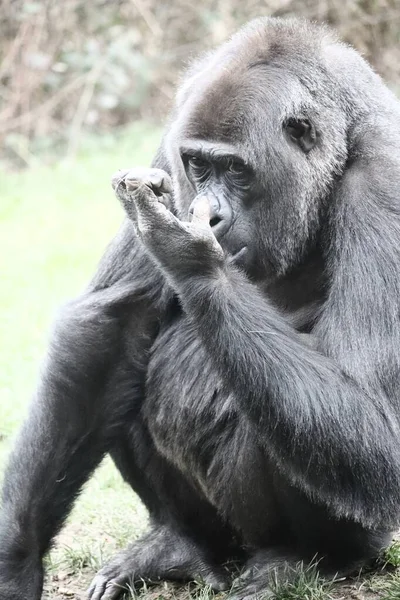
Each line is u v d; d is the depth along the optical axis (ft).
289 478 45.62
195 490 50.47
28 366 80.43
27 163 162.91
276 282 48.96
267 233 47.03
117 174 42.91
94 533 57.82
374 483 43.37
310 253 48.03
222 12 167.43
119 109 172.86
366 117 48.03
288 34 48.70
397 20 154.30
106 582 50.70
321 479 43.73
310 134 46.88
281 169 46.34
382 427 42.98
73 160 157.79
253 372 42.86
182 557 51.85
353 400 42.78
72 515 59.93
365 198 45.44
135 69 164.96
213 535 52.01
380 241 44.39
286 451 43.60
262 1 165.17
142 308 50.39
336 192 47.01
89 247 117.60
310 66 47.57
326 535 48.29
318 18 158.10
